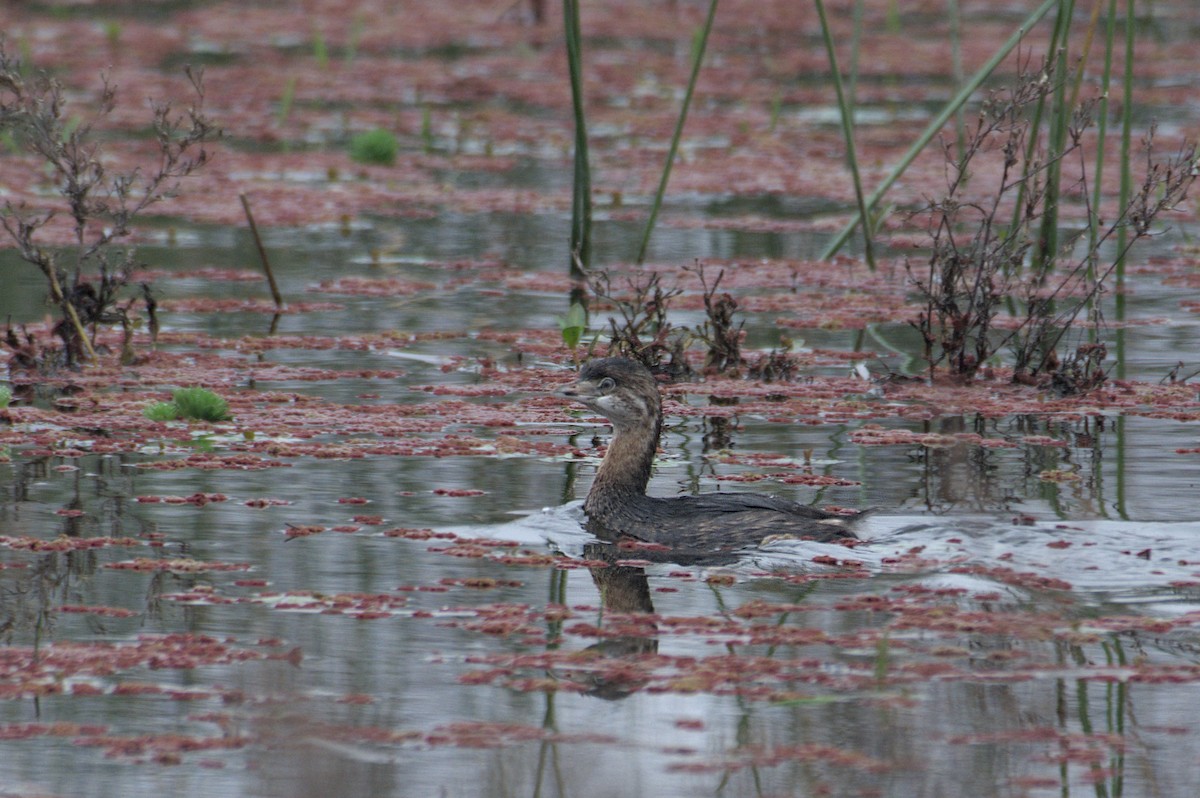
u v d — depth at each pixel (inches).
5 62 703.1
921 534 455.5
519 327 771.4
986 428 597.0
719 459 550.0
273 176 1187.9
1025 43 1704.0
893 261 940.6
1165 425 597.0
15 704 335.3
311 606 394.6
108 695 339.6
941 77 1620.3
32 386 653.3
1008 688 343.3
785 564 435.2
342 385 661.9
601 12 2005.4
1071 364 661.9
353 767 305.1
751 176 1195.3
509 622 381.4
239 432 581.3
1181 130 1274.6
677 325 770.2
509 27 1903.3
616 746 315.3
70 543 442.9
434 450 559.2
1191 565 425.7
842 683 345.4
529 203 1108.5
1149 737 318.7
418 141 1344.7
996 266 689.0
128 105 1380.4
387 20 1936.5
